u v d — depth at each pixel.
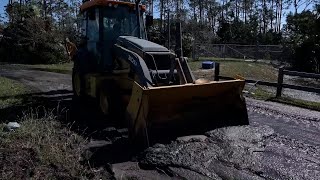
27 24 21.67
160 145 5.04
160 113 5.42
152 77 5.77
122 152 4.88
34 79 13.07
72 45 9.56
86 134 5.73
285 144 5.32
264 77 16.80
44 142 4.76
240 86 6.09
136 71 5.73
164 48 6.21
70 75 14.94
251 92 10.74
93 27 7.63
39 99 8.77
